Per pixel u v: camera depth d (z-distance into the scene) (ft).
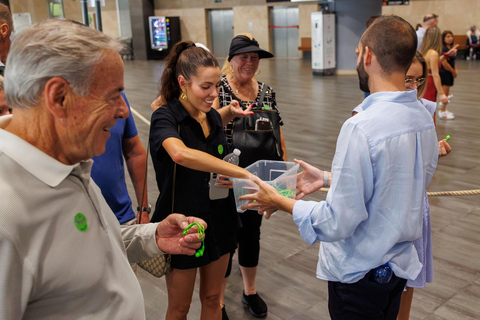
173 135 6.52
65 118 3.16
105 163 7.16
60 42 3.03
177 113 6.83
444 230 12.88
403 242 5.42
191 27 71.82
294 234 13.03
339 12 45.96
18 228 2.93
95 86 3.18
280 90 37.58
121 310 3.71
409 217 5.19
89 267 3.38
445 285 10.28
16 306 2.95
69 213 3.25
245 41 8.96
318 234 5.35
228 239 7.29
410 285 6.93
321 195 15.67
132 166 8.08
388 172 4.97
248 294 9.58
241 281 10.73
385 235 5.17
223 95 9.09
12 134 3.06
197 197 6.84
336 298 5.76
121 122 7.43
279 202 5.74
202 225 4.53
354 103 31.07
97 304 3.55
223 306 9.18
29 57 3.02
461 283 10.35
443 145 7.54
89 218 3.43
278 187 6.31
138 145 8.11
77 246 3.28
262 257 11.77
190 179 6.80
